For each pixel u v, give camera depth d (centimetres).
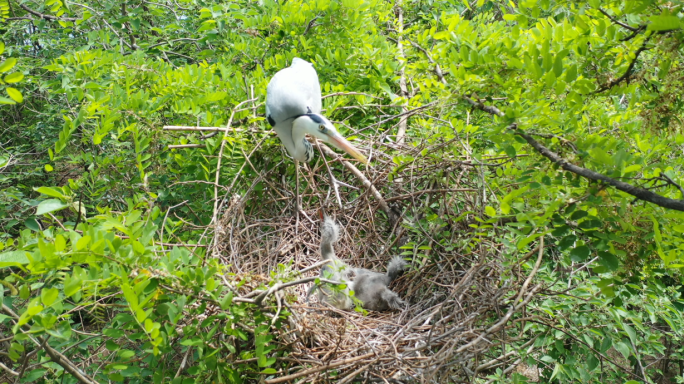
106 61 573
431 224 484
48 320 261
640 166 269
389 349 355
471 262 447
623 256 297
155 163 532
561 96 345
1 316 292
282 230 545
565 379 440
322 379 333
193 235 542
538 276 427
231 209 496
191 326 303
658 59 302
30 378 369
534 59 318
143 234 297
